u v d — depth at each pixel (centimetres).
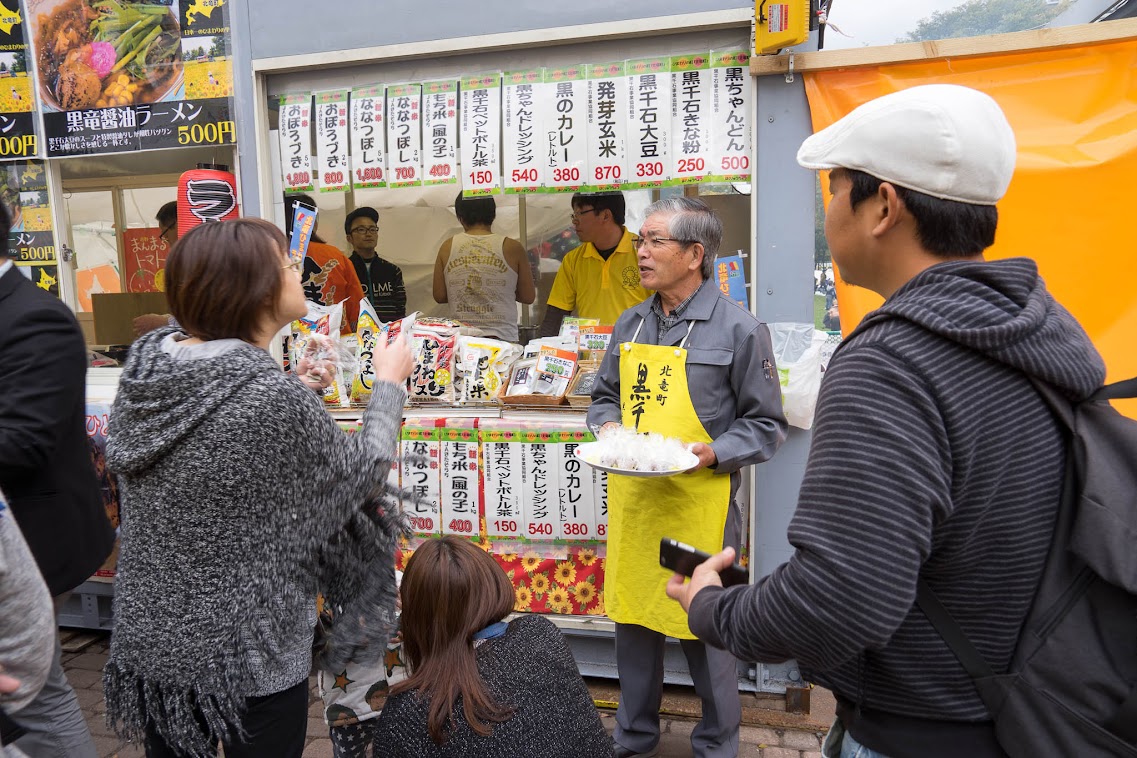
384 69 284
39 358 173
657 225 214
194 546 136
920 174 89
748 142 255
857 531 81
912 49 233
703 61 256
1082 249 234
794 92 246
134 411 138
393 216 457
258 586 138
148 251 393
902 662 91
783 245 253
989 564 87
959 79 236
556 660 143
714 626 97
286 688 145
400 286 416
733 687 227
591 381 279
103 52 301
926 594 89
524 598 283
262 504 136
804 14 228
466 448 282
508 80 273
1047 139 232
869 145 92
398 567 289
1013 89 234
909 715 92
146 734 147
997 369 86
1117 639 85
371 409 158
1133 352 234
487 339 307
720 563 106
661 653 236
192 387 136
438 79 280
